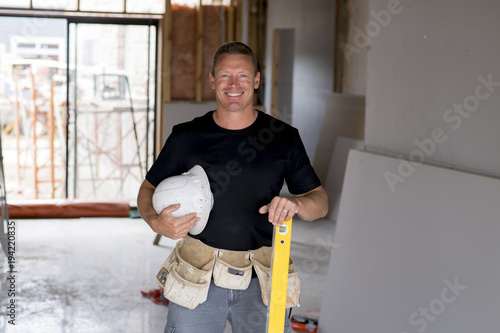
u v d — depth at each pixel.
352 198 3.09
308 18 7.52
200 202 1.86
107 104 7.88
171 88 7.48
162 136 7.31
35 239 5.38
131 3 7.15
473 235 2.25
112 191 8.43
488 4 2.25
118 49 10.20
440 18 2.57
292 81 8.00
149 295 4.01
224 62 1.89
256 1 8.54
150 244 5.38
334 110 6.68
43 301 3.85
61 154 8.70
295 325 3.39
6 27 7.45
